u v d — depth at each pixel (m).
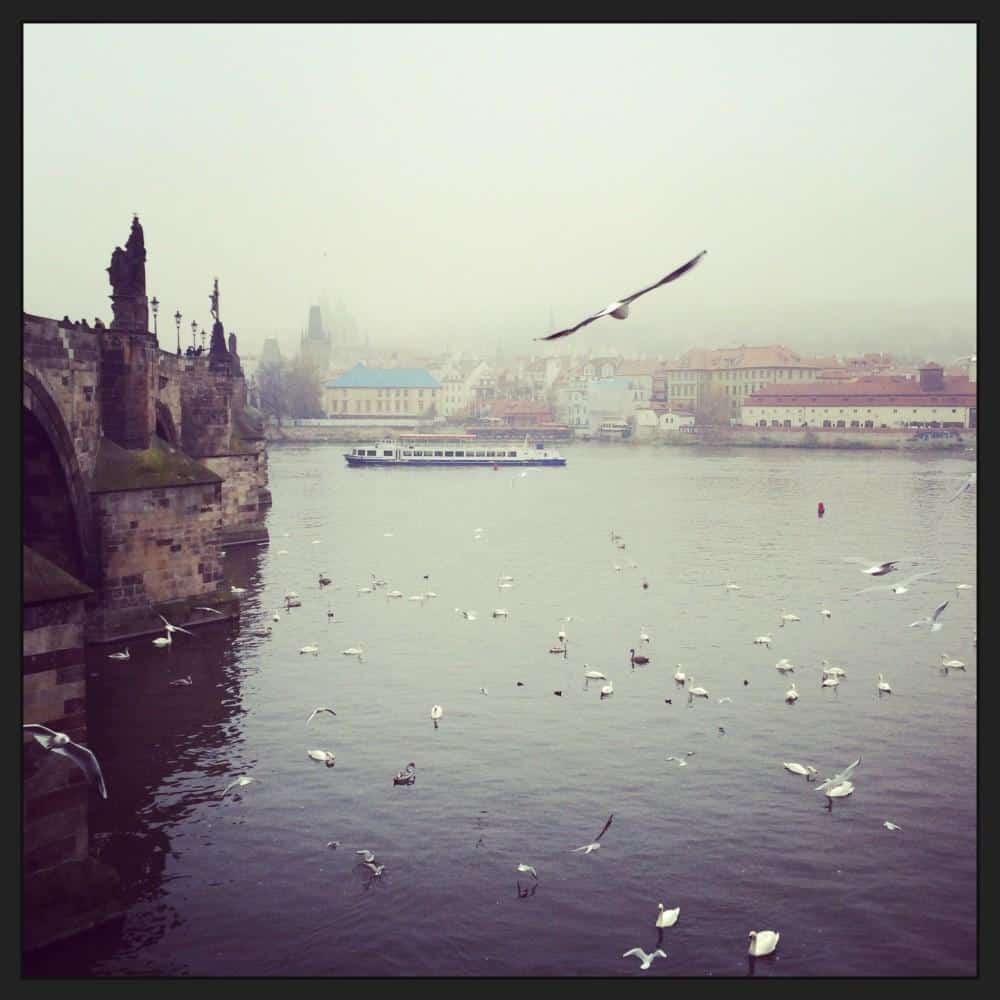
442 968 31.03
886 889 35.97
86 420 65.69
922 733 51.47
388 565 104.62
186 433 113.19
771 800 43.41
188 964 31.28
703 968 31.08
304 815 41.78
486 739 50.50
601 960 31.56
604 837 39.81
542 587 92.50
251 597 86.00
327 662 64.75
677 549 116.62
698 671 63.12
